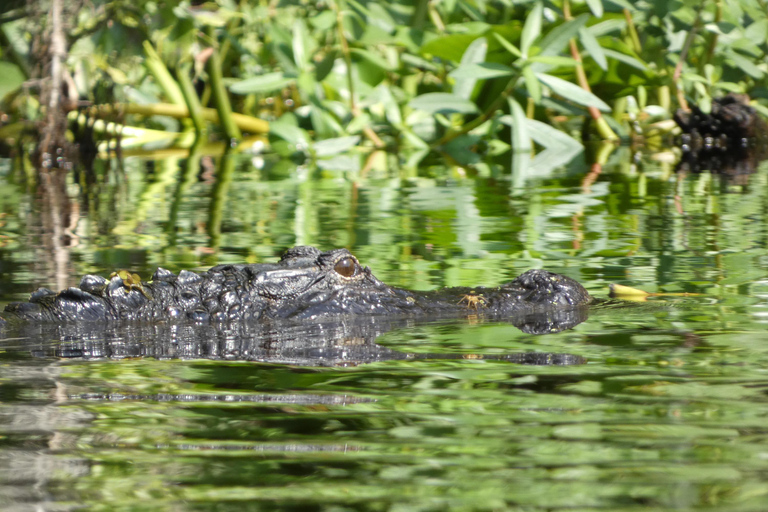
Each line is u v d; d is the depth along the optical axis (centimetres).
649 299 1248
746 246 1600
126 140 3578
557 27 2767
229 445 688
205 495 596
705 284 1333
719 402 775
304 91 3000
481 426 722
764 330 1060
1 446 689
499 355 962
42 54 3009
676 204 2036
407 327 1102
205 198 2203
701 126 3262
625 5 2991
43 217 1981
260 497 593
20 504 586
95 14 3048
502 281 1357
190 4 3195
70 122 3209
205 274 1184
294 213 1966
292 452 671
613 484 602
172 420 750
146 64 3456
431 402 790
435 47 2942
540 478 615
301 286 1168
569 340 1027
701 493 584
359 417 751
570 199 2111
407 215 1917
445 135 3128
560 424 723
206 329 1093
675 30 3195
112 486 612
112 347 1012
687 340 1016
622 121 3472
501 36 2886
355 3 2864
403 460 652
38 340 1045
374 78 3167
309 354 977
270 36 3053
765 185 2305
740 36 3241
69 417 760
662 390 815
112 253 1590
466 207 2014
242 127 3566
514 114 2981
